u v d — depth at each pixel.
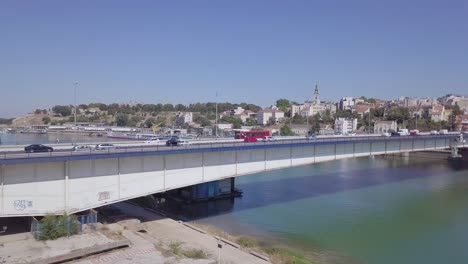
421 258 50.53
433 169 135.25
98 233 47.69
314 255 50.19
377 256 50.75
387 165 144.75
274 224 63.56
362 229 62.00
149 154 55.75
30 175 46.22
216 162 66.94
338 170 127.31
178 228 56.00
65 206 48.69
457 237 59.19
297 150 81.19
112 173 53.38
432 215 71.06
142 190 56.97
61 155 47.16
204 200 77.44
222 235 54.94
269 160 75.94
